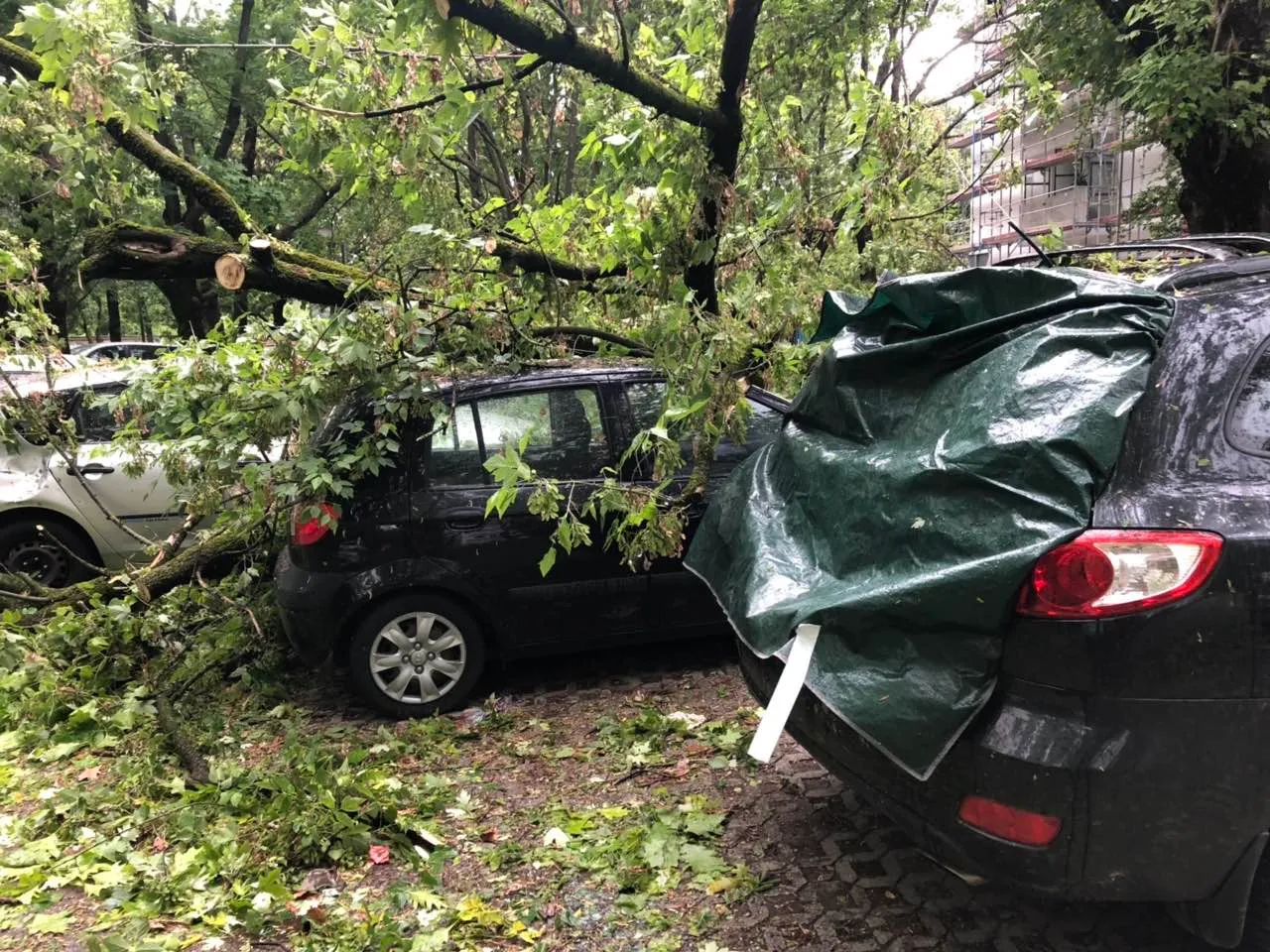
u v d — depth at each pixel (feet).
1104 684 6.52
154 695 14.37
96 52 12.07
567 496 14.39
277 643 16.10
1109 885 6.75
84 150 15.71
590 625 14.79
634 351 16.66
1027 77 16.65
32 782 12.39
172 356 14.70
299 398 12.96
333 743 13.47
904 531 7.72
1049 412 7.19
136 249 14.82
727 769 12.03
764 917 8.84
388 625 14.08
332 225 46.65
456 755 12.99
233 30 46.50
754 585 8.91
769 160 15.96
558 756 12.75
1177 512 6.66
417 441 14.16
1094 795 6.52
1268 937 7.24
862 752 7.77
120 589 16.72
